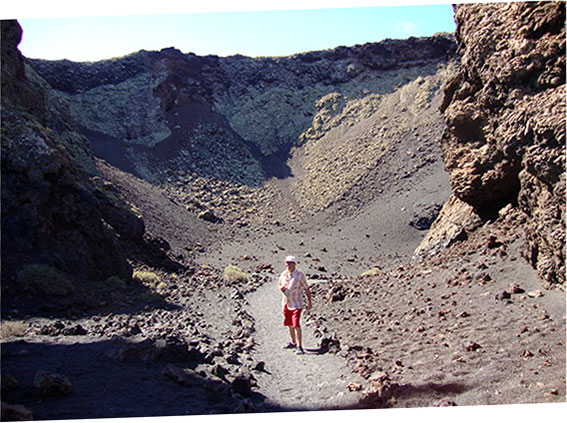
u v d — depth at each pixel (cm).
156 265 2091
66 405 459
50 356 603
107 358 604
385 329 855
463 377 552
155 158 7825
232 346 816
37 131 1395
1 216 1188
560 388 487
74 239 1320
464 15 1323
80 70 9000
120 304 1133
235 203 7031
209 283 1861
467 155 1389
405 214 5266
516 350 599
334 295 1295
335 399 545
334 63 10262
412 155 6694
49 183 1291
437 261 1315
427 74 9475
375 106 8925
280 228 6025
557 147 842
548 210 848
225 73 10381
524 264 949
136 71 9350
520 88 1008
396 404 516
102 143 7869
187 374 600
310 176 7606
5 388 466
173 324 955
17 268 1069
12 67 1802
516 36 1045
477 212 1438
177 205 5916
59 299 1032
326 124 9075
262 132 9356
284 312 848
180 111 9250
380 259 4031
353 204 6231
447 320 803
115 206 2066
